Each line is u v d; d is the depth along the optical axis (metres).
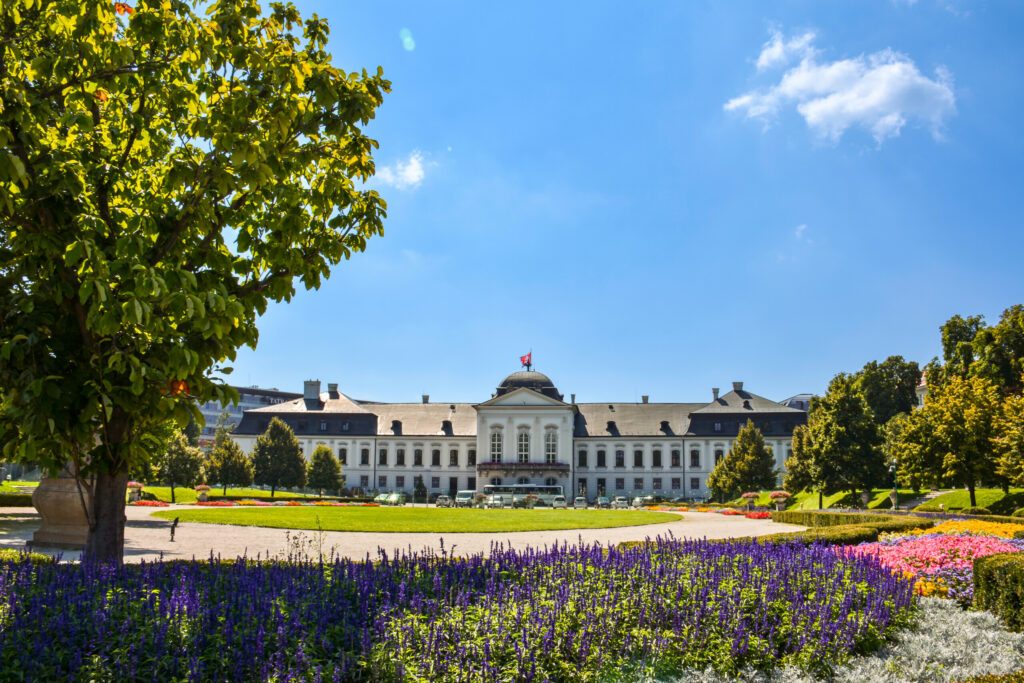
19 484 66.50
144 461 8.30
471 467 84.75
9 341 6.66
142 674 5.23
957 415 44.94
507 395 83.38
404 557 9.22
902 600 8.88
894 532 20.86
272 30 8.17
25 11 7.53
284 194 8.04
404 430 86.69
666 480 83.12
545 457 82.56
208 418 154.38
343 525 27.17
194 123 7.48
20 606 6.28
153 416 7.69
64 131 8.09
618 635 6.68
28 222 7.20
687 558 9.95
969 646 7.86
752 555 10.52
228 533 23.52
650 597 7.54
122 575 7.77
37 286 7.24
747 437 68.56
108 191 8.02
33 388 6.60
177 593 6.63
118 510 8.59
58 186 7.09
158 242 7.64
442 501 61.59
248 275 8.88
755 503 59.97
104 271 6.57
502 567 8.88
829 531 17.84
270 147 7.51
